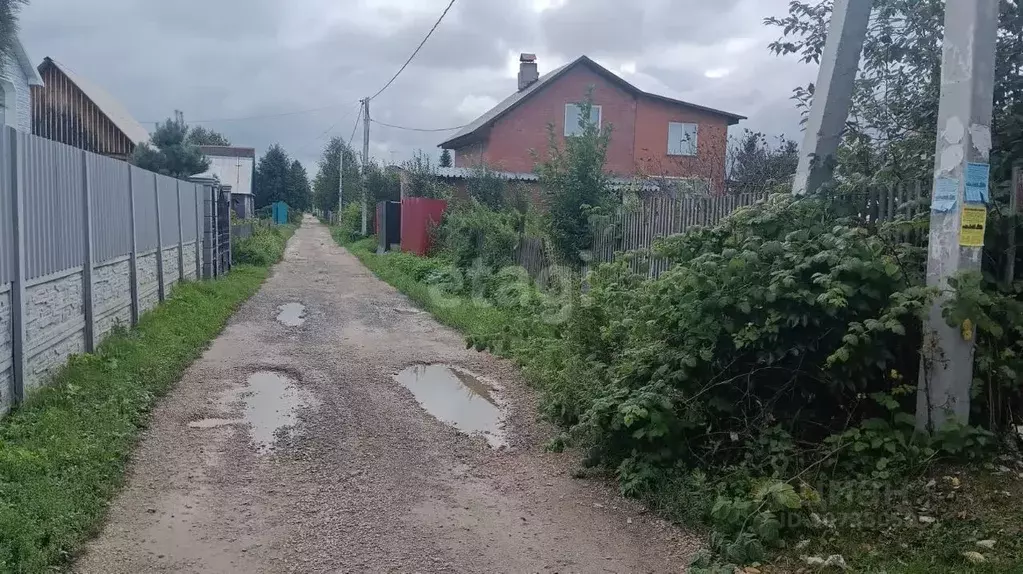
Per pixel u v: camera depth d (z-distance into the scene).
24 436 5.11
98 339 7.90
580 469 5.38
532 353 8.23
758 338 4.88
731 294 4.97
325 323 11.62
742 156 13.32
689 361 4.97
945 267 4.59
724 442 5.08
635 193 11.80
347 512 4.62
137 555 3.95
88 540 4.05
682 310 5.18
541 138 28.52
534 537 4.39
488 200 20.88
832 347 4.81
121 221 9.02
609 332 6.00
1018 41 5.54
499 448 5.92
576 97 28.58
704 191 11.73
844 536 4.09
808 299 4.63
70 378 6.48
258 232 30.17
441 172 25.38
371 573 3.89
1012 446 4.60
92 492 4.50
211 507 4.59
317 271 21.11
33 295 6.04
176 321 10.16
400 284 16.72
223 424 6.22
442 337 10.60
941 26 5.96
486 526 4.51
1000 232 4.77
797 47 7.21
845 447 4.72
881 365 4.63
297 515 4.55
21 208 5.75
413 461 5.56
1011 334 4.79
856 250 4.69
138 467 5.13
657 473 4.96
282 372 8.20
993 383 4.69
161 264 11.45
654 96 28.91
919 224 4.78
